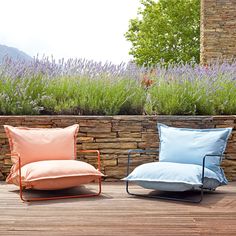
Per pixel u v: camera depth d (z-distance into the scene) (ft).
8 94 23.31
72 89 24.17
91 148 22.04
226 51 52.44
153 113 23.32
